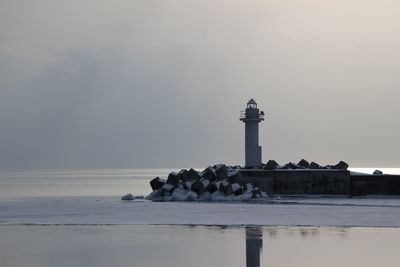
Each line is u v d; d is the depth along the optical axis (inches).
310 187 5506.9
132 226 3164.4
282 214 3759.8
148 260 2244.1
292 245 2546.8
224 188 5305.1
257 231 2967.5
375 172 6077.8
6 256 2315.5
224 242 2623.0
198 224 3238.2
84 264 2177.7
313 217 3567.9
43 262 2209.6
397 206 4389.8
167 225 3201.3
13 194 7755.9
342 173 5477.4
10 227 3129.9
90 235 2834.6
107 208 4318.4
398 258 2267.5
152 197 5610.2
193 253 2369.6
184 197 5334.6
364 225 3191.4
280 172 5556.1
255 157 6077.8
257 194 5295.3
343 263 2183.8
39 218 3563.0
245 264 2174.0
